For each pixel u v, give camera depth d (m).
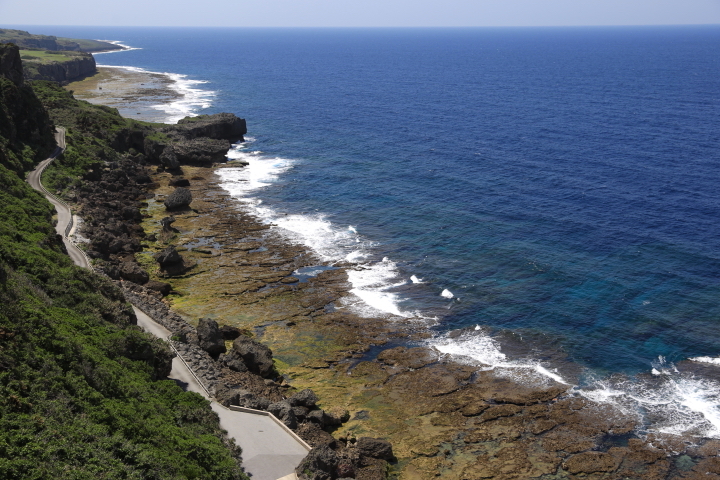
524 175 107.06
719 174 104.94
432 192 98.75
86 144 104.12
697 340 54.66
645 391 47.56
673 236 78.06
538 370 50.56
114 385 36.94
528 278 67.56
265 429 40.62
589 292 63.97
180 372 46.84
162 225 81.25
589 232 80.19
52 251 55.50
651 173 106.31
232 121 136.62
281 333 56.31
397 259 72.88
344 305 61.66
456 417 44.75
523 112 172.88
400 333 56.50
